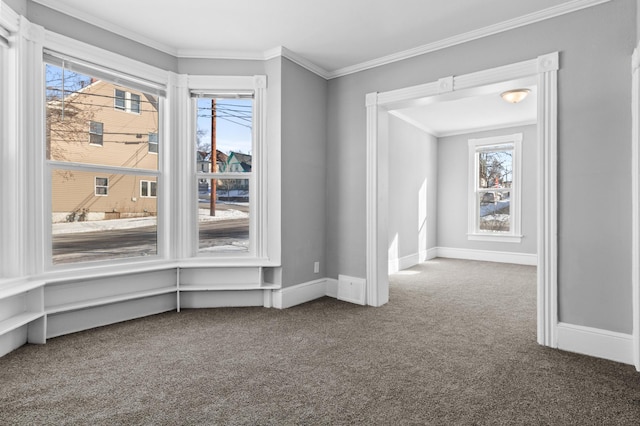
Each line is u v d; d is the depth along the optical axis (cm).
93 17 291
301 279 383
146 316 331
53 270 280
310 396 193
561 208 263
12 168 251
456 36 316
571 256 259
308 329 299
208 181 366
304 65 378
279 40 334
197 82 354
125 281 321
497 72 295
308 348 259
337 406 183
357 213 388
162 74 340
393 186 586
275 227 360
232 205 370
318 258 404
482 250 692
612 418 175
